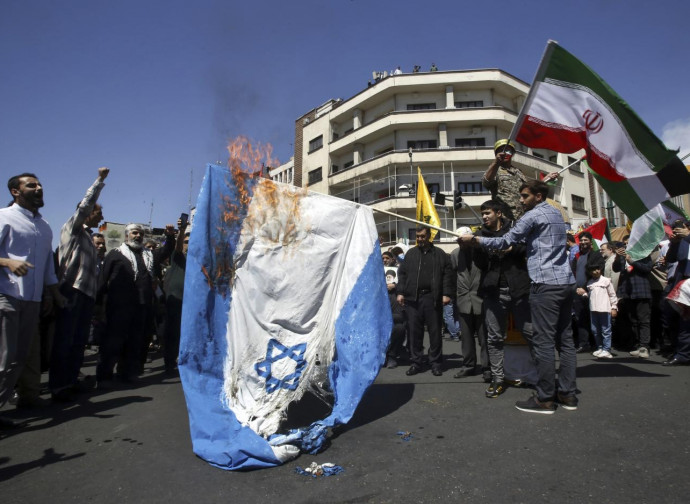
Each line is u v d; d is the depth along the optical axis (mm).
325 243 3592
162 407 4059
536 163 29500
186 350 2967
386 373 5578
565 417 3396
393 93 30484
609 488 2225
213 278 3156
